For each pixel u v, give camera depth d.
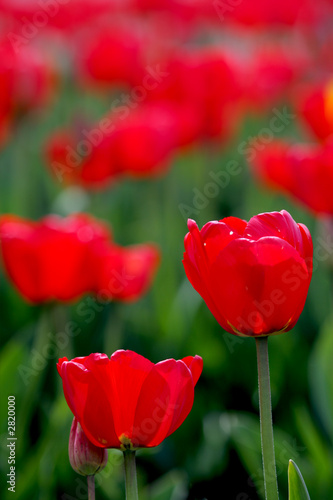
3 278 2.14
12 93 2.74
